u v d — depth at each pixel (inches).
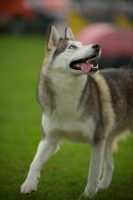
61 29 975.0
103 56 453.7
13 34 1152.8
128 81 259.4
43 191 237.8
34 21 1133.7
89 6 848.9
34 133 378.3
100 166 230.2
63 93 227.1
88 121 229.5
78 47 229.3
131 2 876.6
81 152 327.3
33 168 219.5
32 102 501.4
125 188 245.3
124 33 462.0
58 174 274.2
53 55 234.7
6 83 608.4
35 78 643.5
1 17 1144.8
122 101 251.6
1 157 308.0
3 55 860.6
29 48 949.8
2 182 254.8
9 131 382.9
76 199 224.8
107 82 249.9
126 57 446.9
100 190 237.6
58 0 1194.6
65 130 230.8
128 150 332.2
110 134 261.3
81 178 267.4
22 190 213.3
